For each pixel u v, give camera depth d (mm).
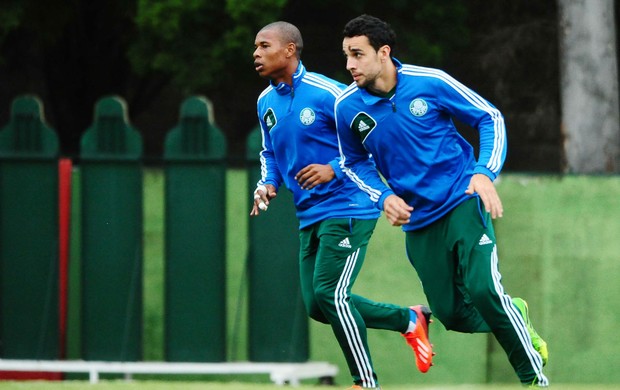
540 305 38094
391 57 23328
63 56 70062
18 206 39750
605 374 37781
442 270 24094
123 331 38969
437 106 23281
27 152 39844
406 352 38750
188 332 38594
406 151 23469
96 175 39156
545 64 69625
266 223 38250
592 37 56969
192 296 38531
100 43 69625
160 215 39219
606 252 37750
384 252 38719
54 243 39625
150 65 59656
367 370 25672
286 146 26266
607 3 57312
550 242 38031
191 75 57906
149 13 56594
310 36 69875
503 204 38281
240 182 38719
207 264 38531
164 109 78625
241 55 56906
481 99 23094
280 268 38219
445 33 62031
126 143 39125
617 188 37688
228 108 74625
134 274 39000
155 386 22734
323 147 25953
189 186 38562
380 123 23438
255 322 38281
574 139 57281
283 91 26141
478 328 24984
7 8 60500
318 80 25984
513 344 23547
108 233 39094
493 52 69500
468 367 38281
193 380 38875
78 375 39500
